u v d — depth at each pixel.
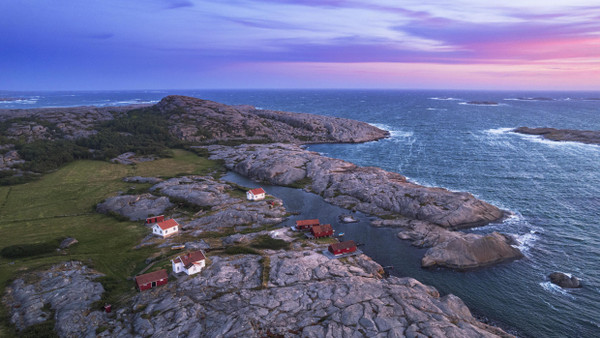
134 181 107.25
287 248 66.50
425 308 44.94
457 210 80.38
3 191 97.62
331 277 54.25
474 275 59.72
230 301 47.22
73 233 73.44
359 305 45.41
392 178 106.44
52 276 54.81
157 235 72.75
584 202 91.19
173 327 42.00
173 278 54.22
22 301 47.97
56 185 103.56
